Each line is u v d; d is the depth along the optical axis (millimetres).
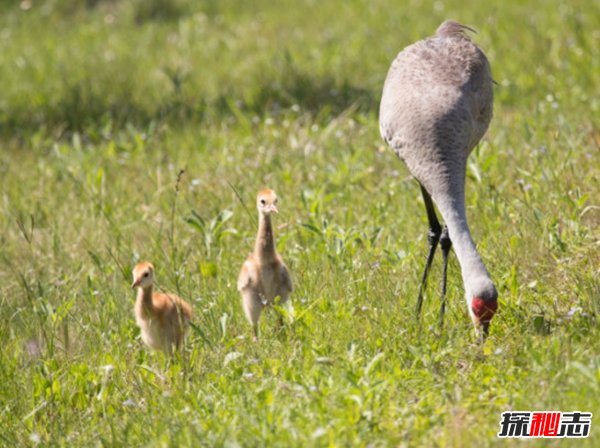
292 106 18297
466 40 12023
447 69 11500
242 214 14133
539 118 16047
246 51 23562
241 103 19531
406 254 11938
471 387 9023
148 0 28891
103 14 29375
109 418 9641
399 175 14633
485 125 11844
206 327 11203
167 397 9703
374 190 14320
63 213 15258
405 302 10953
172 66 22828
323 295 11312
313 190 14188
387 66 20906
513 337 9922
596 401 8477
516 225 12398
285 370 9578
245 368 10039
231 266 12562
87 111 20234
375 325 10461
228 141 17297
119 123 18969
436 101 11086
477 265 9797
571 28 20578
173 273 12477
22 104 21359
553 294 10828
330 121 17781
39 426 9875
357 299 11117
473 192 13359
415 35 22297
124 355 10977
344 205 13984
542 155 14047
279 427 8555
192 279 12547
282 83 20328
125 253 13586
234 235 13375
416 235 12812
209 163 16266
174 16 28391
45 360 10883
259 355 10414
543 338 9844
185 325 11172
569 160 13734
